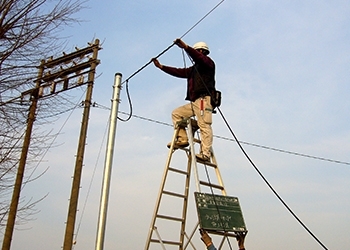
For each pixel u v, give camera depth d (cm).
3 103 649
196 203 657
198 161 744
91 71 1416
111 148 620
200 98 763
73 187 1298
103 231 566
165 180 759
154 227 727
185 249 745
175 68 793
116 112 648
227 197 693
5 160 659
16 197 1278
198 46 790
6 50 639
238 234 666
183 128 799
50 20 680
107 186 592
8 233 1260
